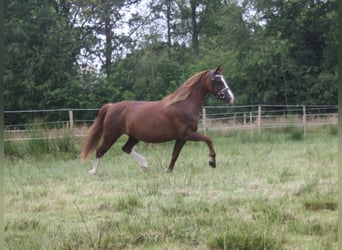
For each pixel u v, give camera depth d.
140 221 5.01
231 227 4.60
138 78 31.88
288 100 30.61
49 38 29.94
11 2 29.50
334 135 17.56
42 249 4.16
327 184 6.85
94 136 9.28
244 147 13.64
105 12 34.59
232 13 32.84
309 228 4.62
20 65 29.42
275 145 14.11
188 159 10.60
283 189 6.68
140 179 8.00
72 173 9.09
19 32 28.98
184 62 36.56
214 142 15.77
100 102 30.95
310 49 31.53
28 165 10.37
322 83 29.47
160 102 9.02
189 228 4.70
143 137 8.94
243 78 30.84
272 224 4.79
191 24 39.06
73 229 4.89
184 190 6.79
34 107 29.84
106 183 7.69
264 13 32.44
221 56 32.00
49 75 30.20
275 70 29.95
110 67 35.41
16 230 4.95
